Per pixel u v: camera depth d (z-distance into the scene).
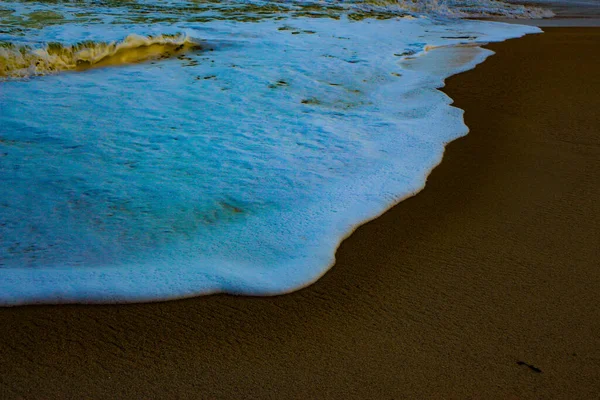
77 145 4.91
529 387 2.34
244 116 5.80
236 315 2.78
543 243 3.50
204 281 3.00
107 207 3.85
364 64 8.38
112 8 12.01
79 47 7.67
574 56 9.35
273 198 4.01
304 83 7.12
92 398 2.23
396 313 2.81
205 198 4.00
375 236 3.56
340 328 2.70
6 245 3.36
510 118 5.99
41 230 3.54
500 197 4.14
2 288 2.88
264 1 14.60
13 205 3.85
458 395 2.30
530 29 12.70
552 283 3.08
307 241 3.44
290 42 9.73
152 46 8.54
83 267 3.13
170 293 2.90
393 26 12.46
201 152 4.82
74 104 6.04
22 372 2.36
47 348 2.51
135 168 4.48
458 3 17.38
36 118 5.55
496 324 2.73
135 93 6.50
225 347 2.56
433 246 3.46
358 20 12.88
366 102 6.48
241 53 8.75
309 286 3.03
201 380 2.35
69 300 2.83
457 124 5.73
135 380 2.34
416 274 3.16
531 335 2.66
